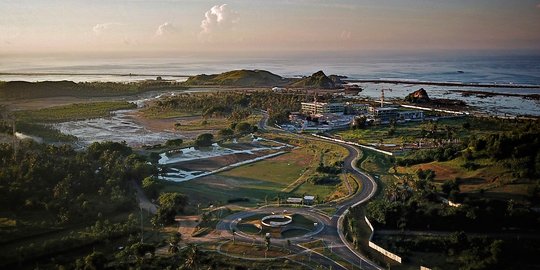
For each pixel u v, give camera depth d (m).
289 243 184.50
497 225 193.62
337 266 166.75
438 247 180.00
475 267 164.50
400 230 195.12
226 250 179.62
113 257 171.75
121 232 191.75
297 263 168.75
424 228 195.62
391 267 166.00
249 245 184.12
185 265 159.25
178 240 181.50
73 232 192.25
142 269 157.62
